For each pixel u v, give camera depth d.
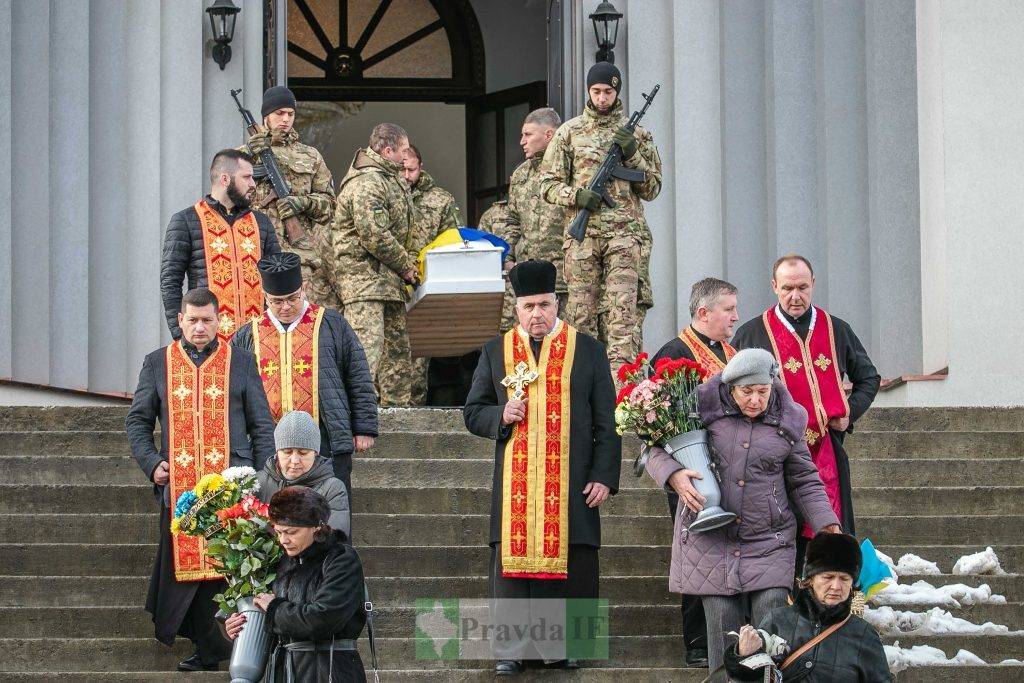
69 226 28.09
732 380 15.05
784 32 29.30
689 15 30.50
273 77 30.55
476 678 15.98
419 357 26.17
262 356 17.66
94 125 29.14
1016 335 24.66
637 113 22.98
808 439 16.78
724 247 29.86
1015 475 20.22
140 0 29.84
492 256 22.77
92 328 28.72
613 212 22.55
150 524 18.69
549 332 16.88
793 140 29.11
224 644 16.31
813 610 13.45
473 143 40.31
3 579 17.55
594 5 30.64
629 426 15.16
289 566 13.84
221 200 20.67
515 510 16.44
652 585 17.83
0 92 26.33
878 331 26.91
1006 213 24.77
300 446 14.82
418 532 18.77
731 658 13.30
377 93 40.31
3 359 26.08
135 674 15.75
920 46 26.52
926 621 16.84
